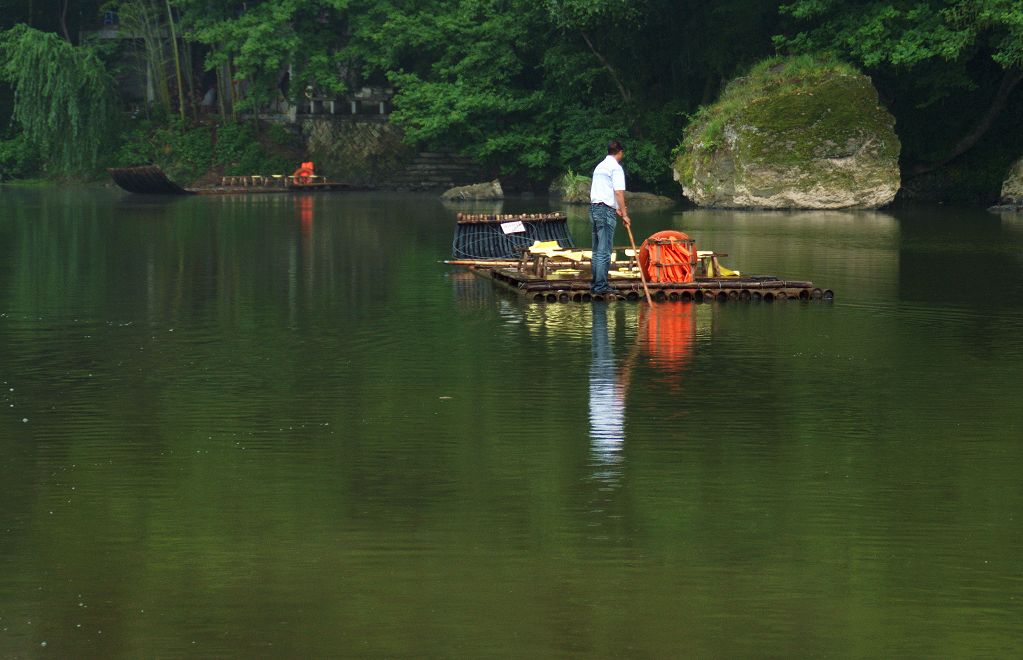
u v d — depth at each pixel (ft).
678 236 104.83
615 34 306.76
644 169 309.01
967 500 43.75
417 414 57.93
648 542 39.11
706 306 98.12
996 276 119.14
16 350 77.20
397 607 33.94
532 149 335.26
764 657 30.83
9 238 170.19
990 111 270.05
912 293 105.81
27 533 40.19
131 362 72.74
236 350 76.95
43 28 423.64
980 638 31.94
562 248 129.90
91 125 387.14
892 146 245.45
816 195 245.24
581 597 34.60
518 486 45.50
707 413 57.93
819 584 35.55
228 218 216.54
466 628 32.55
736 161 248.93
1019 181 244.83
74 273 123.85
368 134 377.71
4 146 411.13
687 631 32.35
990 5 234.38
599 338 81.20
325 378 67.31
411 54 373.40
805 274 120.57
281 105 412.77
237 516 41.91
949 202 271.90
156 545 38.99
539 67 338.13
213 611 33.68
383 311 95.50
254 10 387.96
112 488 45.44
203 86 426.10
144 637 32.12
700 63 304.91
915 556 37.88
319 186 357.61
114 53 423.23
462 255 135.85
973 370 69.31
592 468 47.96
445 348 77.36
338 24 390.63
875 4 254.27
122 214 228.84
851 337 81.46
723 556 37.83
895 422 56.08
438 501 43.55
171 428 55.26
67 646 31.60
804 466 48.32
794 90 245.86
